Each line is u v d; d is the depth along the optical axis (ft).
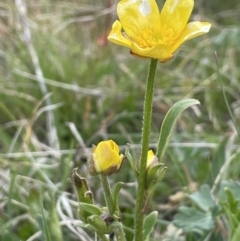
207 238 0.54
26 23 1.00
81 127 0.87
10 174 0.70
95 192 0.71
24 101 0.88
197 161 0.73
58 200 0.62
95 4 1.16
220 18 1.19
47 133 0.84
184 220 0.54
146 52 0.34
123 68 0.96
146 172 0.39
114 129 0.86
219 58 1.01
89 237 0.57
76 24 1.09
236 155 0.68
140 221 0.40
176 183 0.72
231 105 0.91
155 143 0.81
